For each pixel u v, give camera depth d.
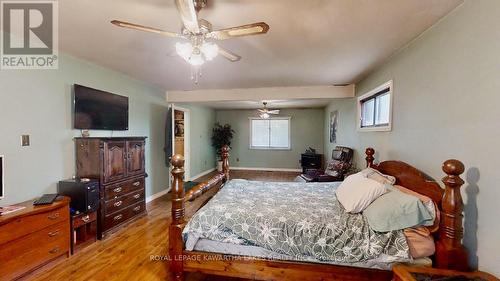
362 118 4.05
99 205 2.93
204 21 1.69
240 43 2.48
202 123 7.51
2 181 2.09
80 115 2.99
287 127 8.31
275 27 2.10
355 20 1.96
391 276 1.75
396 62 2.70
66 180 2.80
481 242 1.54
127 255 2.58
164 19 1.94
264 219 1.96
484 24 1.51
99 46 2.59
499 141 1.42
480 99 1.54
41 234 2.25
